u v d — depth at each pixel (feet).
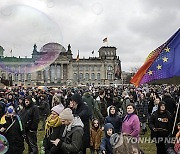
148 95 83.82
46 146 30.22
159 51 32.71
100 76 628.28
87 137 40.19
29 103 45.70
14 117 39.93
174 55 32.09
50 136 29.30
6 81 252.01
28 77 538.06
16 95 107.45
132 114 37.19
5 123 39.40
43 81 564.30
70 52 611.88
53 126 28.78
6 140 37.27
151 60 33.01
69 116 26.96
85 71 625.00
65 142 26.96
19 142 39.75
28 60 68.69
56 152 27.71
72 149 26.08
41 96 87.20
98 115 56.59
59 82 590.14
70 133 26.89
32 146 45.37
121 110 67.72
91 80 626.23
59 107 29.86
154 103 63.21
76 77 620.08
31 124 45.21
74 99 38.32
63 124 28.02
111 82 622.54
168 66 32.22
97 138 46.55
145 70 33.35
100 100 71.00
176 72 31.76
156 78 32.76
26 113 45.42
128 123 36.68
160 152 41.09
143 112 77.20
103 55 631.97
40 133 79.51
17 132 39.58
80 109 39.01
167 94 53.21
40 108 83.15
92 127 46.85
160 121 40.34
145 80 33.37
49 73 578.66
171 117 40.45
